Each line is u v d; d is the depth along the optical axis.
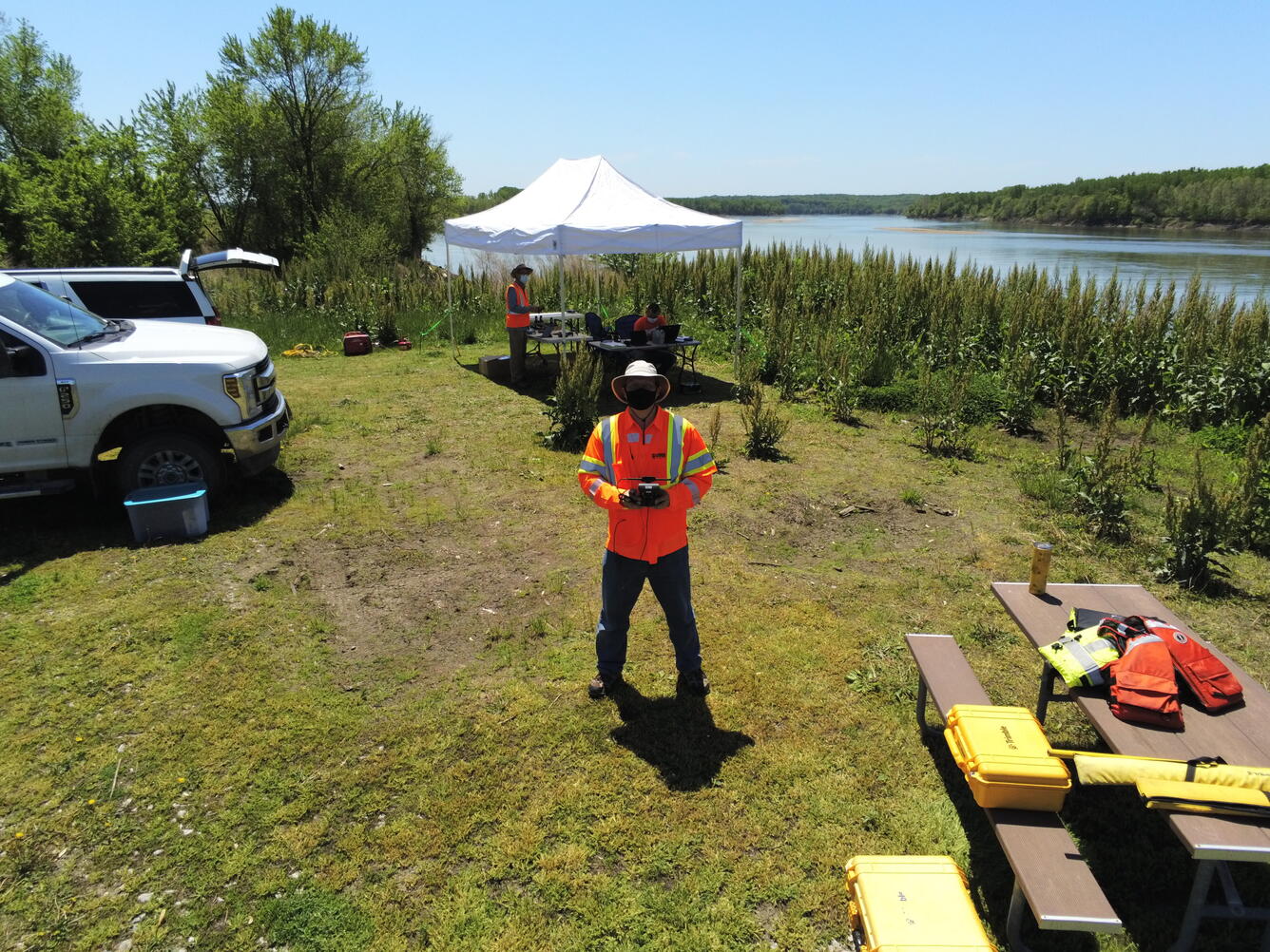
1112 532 6.32
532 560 5.75
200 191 33.09
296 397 10.66
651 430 3.69
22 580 5.22
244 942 2.72
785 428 8.38
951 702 3.24
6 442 5.67
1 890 2.92
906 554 5.97
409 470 7.68
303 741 3.73
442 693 4.14
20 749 3.64
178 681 4.18
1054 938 2.77
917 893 2.49
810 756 3.65
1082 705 3.04
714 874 3.00
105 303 8.52
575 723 3.87
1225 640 4.79
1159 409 9.86
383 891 2.93
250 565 5.54
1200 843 2.30
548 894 2.90
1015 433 9.34
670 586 3.89
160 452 6.18
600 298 18.27
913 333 13.34
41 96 30.33
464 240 13.20
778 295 15.43
